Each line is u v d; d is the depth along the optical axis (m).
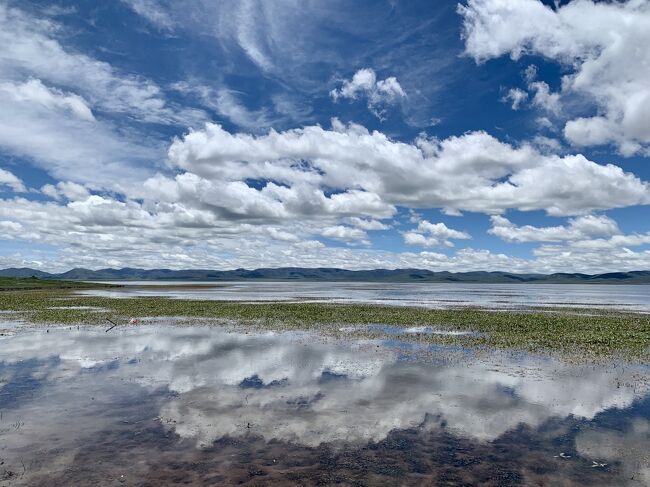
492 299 93.06
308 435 14.10
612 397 18.23
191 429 14.49
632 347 29.22
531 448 13.25
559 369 22.97
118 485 10.78
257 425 14.90
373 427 14.84
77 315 47.81
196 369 22.59
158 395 18.11
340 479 11.27
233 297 90.25
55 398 17.61
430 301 81.12
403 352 27.30
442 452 12.94
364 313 52.00
